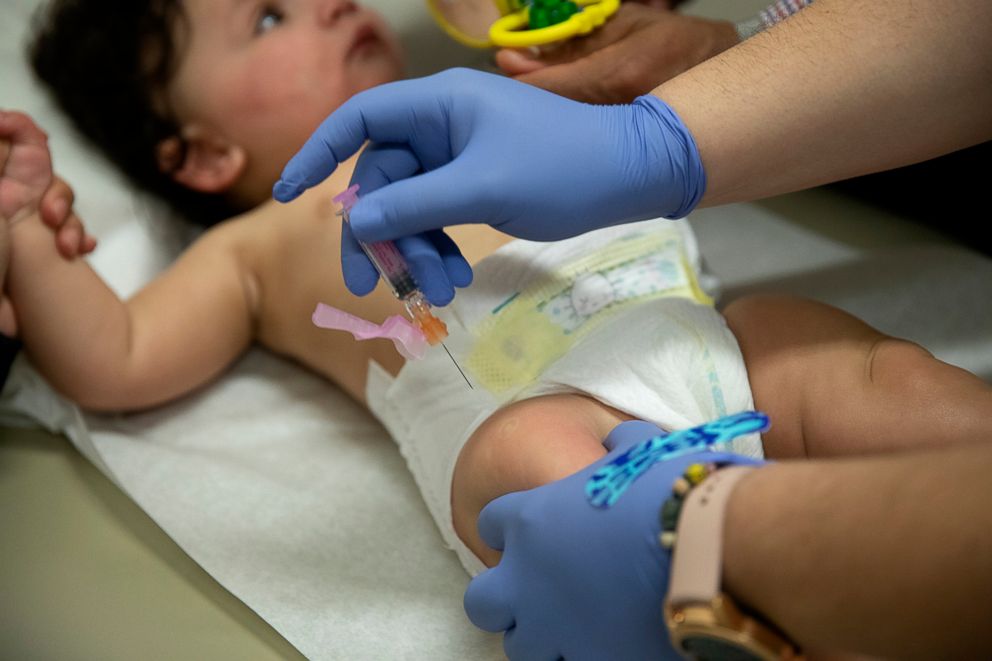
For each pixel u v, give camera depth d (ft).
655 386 3.21
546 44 4.01
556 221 2.91
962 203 4.80
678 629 1.97
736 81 2.95
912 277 4.70
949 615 1.64
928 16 2.78
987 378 4.12
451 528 3.43
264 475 4.02
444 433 3.48
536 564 2.57
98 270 4.81
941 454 1.77
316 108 4.75
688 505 2.08
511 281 3.59
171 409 4.43
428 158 3.07
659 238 3.78
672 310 3.39
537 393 3.33
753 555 1.90
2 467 3.94
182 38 4.80
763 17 3.83
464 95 2.89
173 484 3.94
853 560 1.74
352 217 2.77
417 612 3.32
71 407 4.08
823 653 2.24
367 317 3.97
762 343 3.42
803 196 5.39
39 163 3.84
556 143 2.84
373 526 3.75
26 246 3.84
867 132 2.93
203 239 4.66
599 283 3.57
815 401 3.21
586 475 2.57
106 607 3.31
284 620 3.29
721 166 2.97
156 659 3.11
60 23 5.12
